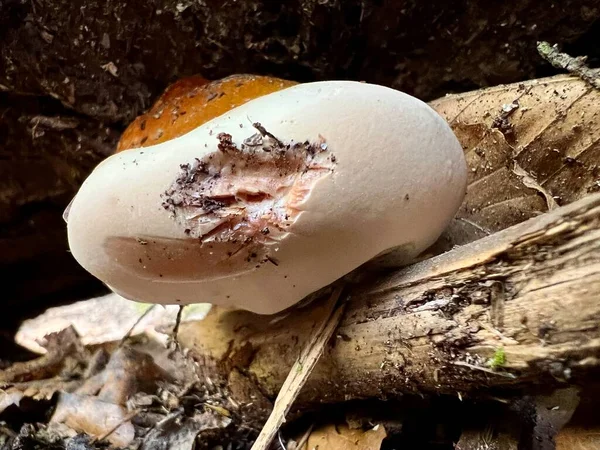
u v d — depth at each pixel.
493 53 0.13
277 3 0.13
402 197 0.08
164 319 0.14
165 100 0.11
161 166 0.08
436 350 0.08
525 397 0.10
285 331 0.11
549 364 0.07
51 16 0.13
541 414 0.09
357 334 0.09
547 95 0.10
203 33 0.13
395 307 0.09
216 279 0.09
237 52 0.13
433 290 0.08
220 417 0.12
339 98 0.08
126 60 0.14
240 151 0.08
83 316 0.15
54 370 0.15
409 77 0.14
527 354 0.07
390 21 0.13
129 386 0.14
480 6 0.12
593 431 0.08
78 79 0.14
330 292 0.10
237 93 0.10
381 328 0.09
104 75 0.14
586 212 0.07
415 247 0.09
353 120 0.08
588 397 0.08
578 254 0.07
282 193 0.08
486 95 0.11
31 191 0.17
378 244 0.09
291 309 0.11
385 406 0.10
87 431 0.13
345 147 0.08
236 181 0.08
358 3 0.13
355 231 0.08
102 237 0.09
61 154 0.16
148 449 0.12
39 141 0.15
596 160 0.10
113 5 0.13
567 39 0.13
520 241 0.07
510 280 0.08
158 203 0.08
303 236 0.08
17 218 0.17
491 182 0.11
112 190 0.09
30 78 0.14
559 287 0.07
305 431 0.11
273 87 0.10
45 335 0.15
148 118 0.11
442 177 0.09
